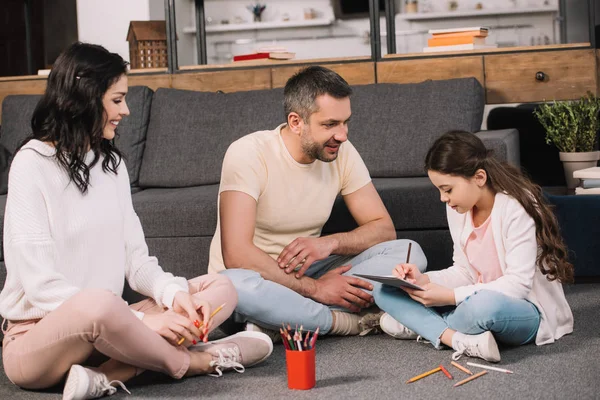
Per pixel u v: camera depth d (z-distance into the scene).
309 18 7.29
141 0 5.42
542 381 1.94
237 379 2.07
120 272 2.11
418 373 2.06
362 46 7.22
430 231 2.87
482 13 6.91
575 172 3.21
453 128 3.28
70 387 1.87
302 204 2.53
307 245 2.42
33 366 1.93
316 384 2.00
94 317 1.82
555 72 3.76
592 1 3.76
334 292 2.44
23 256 1.91
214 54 7.43
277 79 3.96
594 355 2.14
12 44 6.17
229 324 2.43
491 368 2.06
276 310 2.33
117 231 2.10
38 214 1.94
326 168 2.57
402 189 2.88
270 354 2.29
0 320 2.80
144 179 3.49
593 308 2.68
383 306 2.35
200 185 3.45
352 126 3.38
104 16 5.46
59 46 6.17
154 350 1.94
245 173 2.44
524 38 6.90
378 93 3.41
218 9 7.40
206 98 3.56
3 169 3.44
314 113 2.37
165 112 3.55
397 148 3.29
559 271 2.24
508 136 3.12
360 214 2.64
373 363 2.17
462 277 2.39
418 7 7.10
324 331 2.42
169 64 4.05
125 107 2.06
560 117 3.64
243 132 3.45
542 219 2.21
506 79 3.80
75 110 1.98
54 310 1.88
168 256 2.98
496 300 2.14
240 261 2.39
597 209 3.01
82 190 2.03
